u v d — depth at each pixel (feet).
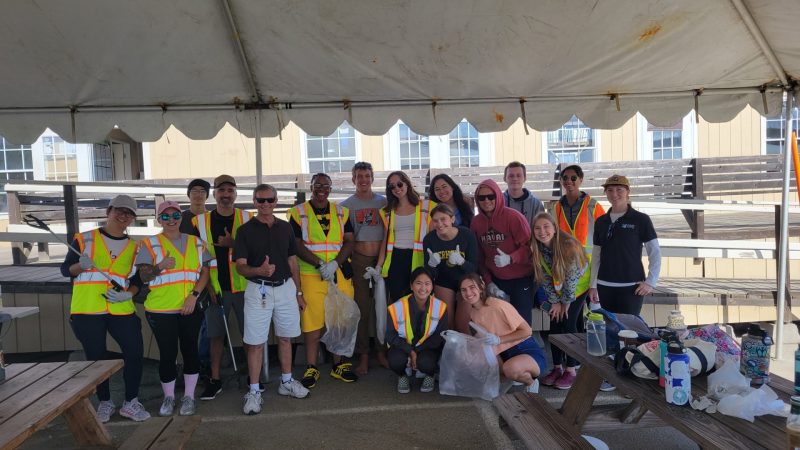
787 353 17.67
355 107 16.35
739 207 21.11
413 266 15.30
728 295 18.29
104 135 15.88
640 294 14.01
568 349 10.92
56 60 13.60
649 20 12.80
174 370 13.55
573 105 16.31
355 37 13.39
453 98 16.20
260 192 13.47
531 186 30.60
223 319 14.78
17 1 11.63
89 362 10.23
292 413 13.46
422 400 14.03
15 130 15.62
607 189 14.26
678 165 30.48
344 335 15.08
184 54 13.80
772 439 6.77
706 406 7.69
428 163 36.09
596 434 12.17
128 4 12.03
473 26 13.05
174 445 8.82
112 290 12.65
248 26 12.94
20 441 7.09
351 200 16.28
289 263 14.39
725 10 12.51
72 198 17.63
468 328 14.69
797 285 20.29
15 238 19.74
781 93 15.53
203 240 14.47
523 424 9.35
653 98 16.12
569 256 13.65
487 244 14.67
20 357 19.10
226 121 16.24
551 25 12.96
